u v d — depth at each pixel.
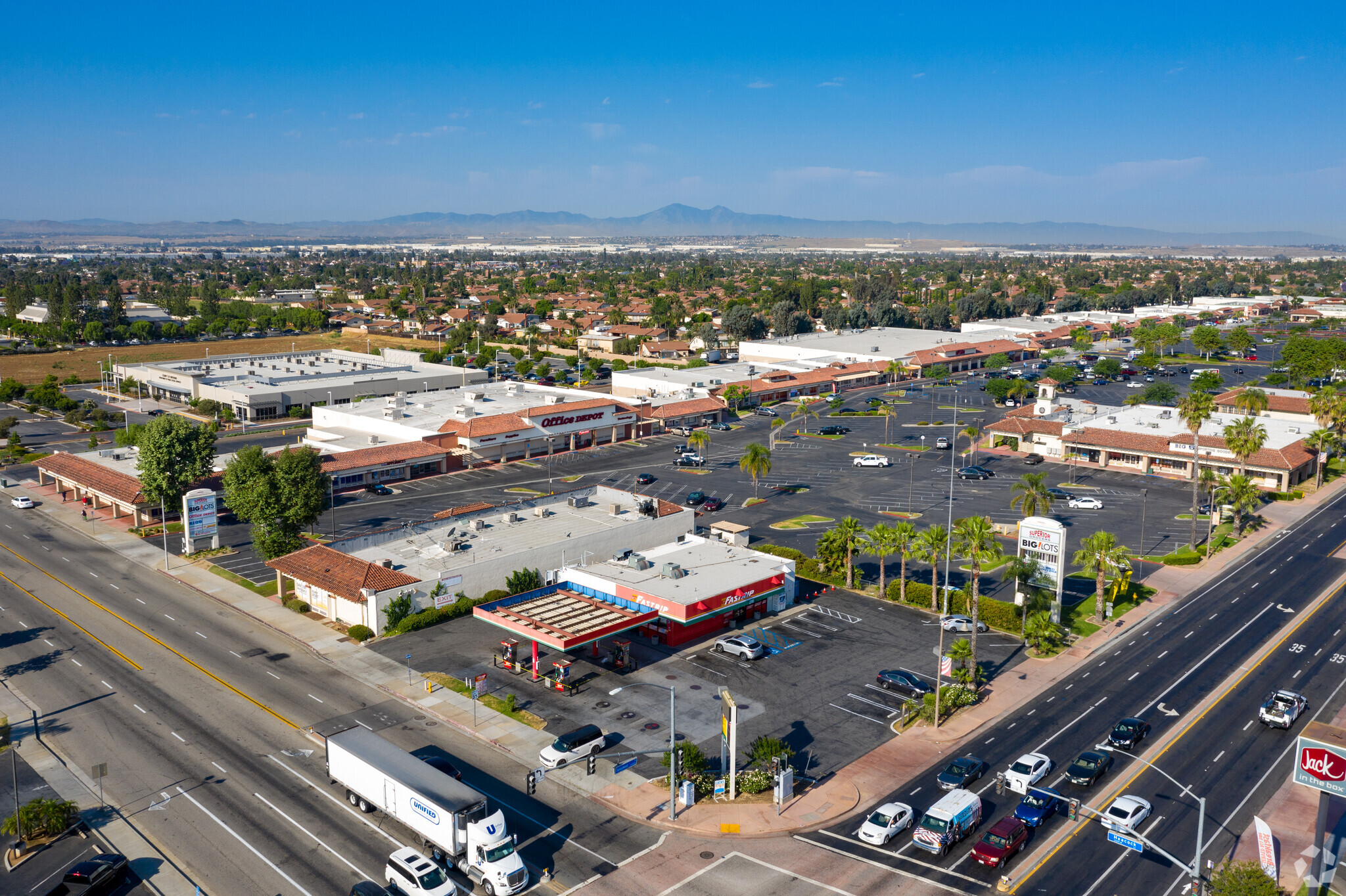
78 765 59.78
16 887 48.00
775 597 87.62
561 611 78.00
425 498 129.50
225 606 88.31
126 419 182.50
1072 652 79.12
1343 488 135.50
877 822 52.81
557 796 56.72
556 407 159.75
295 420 184.75
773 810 55.59
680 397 194.50
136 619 84.62
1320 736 47.75
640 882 48.47
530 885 48.06
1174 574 99.06
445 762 57.75
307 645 79.12
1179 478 141.00
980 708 68.81
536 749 62.34
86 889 47.00
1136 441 145.00
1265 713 66.00
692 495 127.25
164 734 63.97
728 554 92.00
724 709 56.50
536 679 72.94
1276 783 58.62
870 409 198.12
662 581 82.62
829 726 65.94
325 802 56.22
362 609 81.44
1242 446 118.56
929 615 87.50
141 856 50.59
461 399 176.25
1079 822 54.28
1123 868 50.03
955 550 75.94
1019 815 53.78
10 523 115.38
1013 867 50.03
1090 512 122.06
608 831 53.22
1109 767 60.38
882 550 90.38
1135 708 68.88
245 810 55.12
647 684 72.50
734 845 52.09
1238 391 180.50
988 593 92.81
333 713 67.25
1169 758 61.66
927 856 51.12
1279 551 106.81
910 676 71.56
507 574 90.56
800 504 126.44
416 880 46.34
